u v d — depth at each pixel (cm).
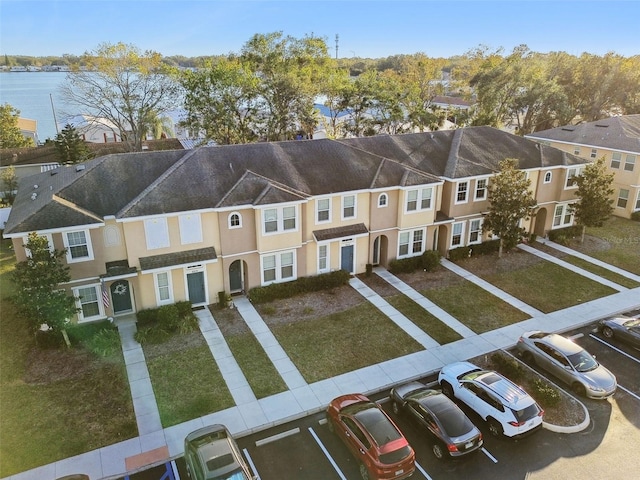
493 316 2502
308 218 2712
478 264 3147
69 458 1555
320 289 2762
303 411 1781
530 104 6169
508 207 3033
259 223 2509
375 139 3331
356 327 2380
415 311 2542
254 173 2645
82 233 2206
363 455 1453
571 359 1942
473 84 6762
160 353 2141
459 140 3469
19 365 2036
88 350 2142
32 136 7250
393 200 2914
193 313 2456
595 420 1761
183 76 5472
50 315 1998
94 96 5338
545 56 7975
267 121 5391
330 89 6031
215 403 1825
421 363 2095
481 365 2078
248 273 2605
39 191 2528
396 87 6047
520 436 1600
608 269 3077
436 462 1552
